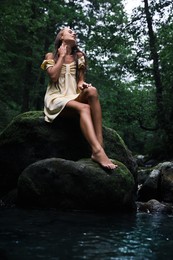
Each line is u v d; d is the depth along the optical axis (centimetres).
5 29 1330
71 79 560
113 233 302
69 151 529
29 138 530
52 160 454
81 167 442
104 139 552
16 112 1870
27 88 1830
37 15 1586
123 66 1755
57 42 584
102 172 443
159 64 1672
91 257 223
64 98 522
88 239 272
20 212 407
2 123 1634
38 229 305
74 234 289
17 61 1855
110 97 1833
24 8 1336
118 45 1805
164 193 574
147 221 379
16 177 531
